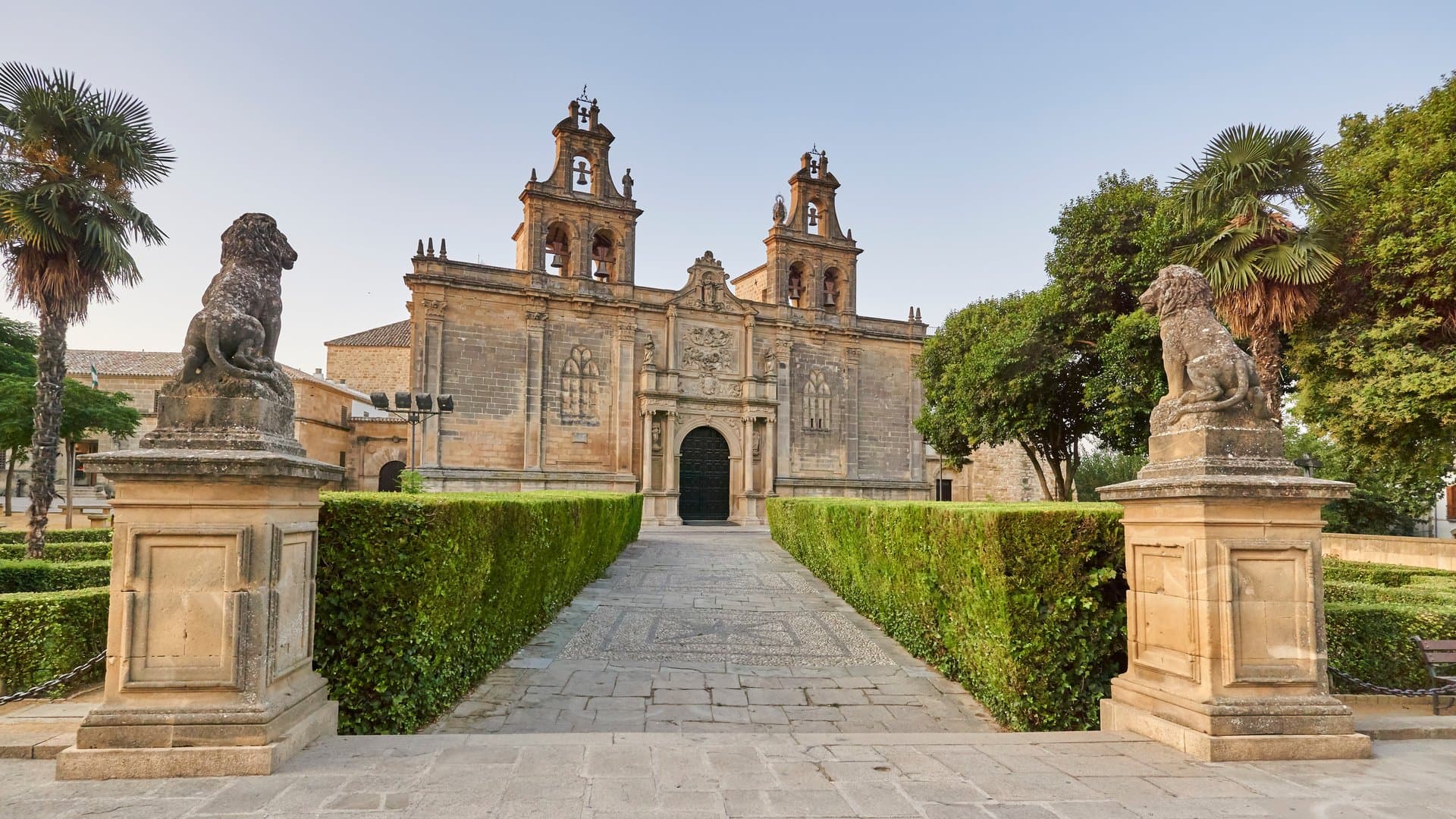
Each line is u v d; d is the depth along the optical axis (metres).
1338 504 34.12
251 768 4.86
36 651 7.70
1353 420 15.41
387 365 50.84
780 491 41.16
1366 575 15.66
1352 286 15.92
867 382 44.41
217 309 5.41
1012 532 7.20
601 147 38.84
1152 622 6.45
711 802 4.54
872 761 5.35
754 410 40.38
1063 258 22.98
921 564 9.71
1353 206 15.60
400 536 6.64
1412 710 7.42
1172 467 6.37
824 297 45.16
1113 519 7.20
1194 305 6.62
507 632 9.84
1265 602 5.91
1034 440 28.66
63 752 4.82
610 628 12.02
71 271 15.34
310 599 5.95
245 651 5.09
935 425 32.03
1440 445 15.42
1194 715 5.77
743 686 8.95
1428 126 15.23
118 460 5.00
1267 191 13.89
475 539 7.87
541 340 35.88
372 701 6.52
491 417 34.69
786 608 14.16
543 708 7.93
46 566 10.48
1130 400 20.61
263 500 5.19
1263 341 14.07
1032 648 7.09
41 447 15.54
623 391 37.56
